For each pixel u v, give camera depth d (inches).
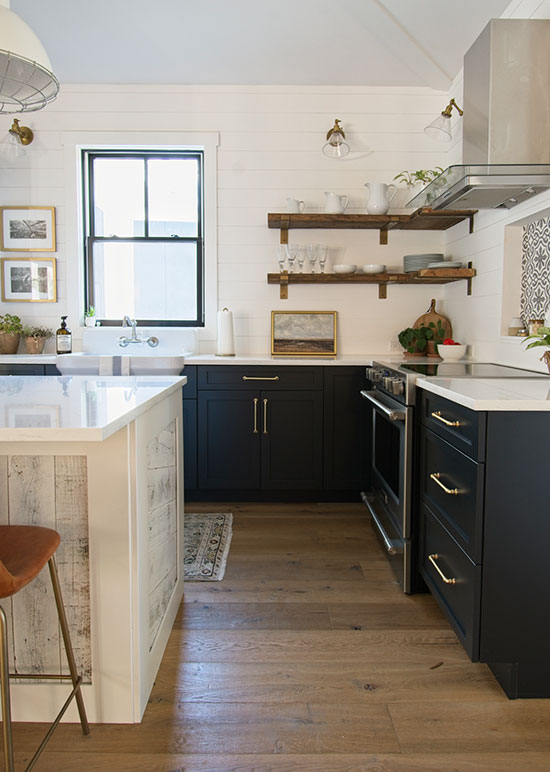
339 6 115.0
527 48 92.0
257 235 152.6
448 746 57.0
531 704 63.9
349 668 70.5
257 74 143.6
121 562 58.2
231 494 140.3
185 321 159.5
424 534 87.0
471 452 64.9
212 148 150.5
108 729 59.4
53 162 151.6
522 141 93.0
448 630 79.9
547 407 62.0
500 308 116.6
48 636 59.9
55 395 65.6
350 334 154.9
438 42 125.1
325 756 55.6
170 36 126.4
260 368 134.2
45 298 154.7
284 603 87.4
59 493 58.3
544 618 64.2
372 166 151.1
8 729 43.7
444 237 153.3
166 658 72.5
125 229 158.4
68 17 119.1
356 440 135.6
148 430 64.5
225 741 57.5
